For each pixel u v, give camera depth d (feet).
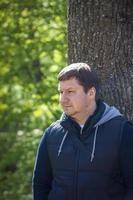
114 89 19.48
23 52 41.78
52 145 16.93
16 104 48.06
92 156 16.31
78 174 16.38
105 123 16.58
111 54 19.51
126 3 19.48
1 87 46.37
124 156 16.33
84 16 19.67
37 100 43.04
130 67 19.53
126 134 16.43
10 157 48.78
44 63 43.01
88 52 19.65
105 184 16.22
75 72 16.30
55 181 16.87
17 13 36.55
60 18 36.68
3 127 50.88
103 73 19.56
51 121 44.06
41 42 39.06
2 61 43.19
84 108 16.43
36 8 36.55
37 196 17.43
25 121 48.73
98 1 19.51
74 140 16.60
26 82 43.96
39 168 17.34
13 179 49.67
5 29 38.60
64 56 37.91
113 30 19.47
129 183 16.42
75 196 16.39
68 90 16.30
